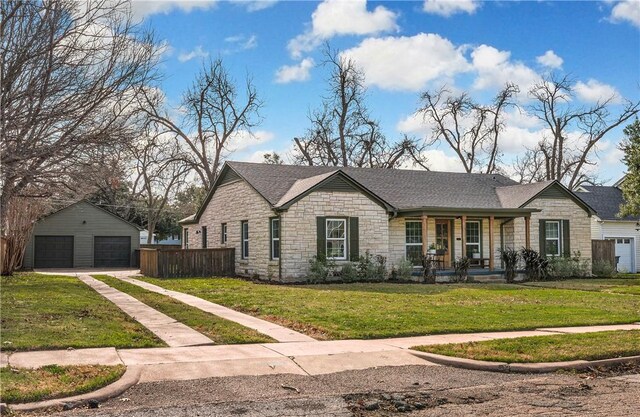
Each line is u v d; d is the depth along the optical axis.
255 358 8.99
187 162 45.72
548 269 26.03
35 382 7.25
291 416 6.47
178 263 25.92
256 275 24.70
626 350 9.61
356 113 47.59
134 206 48.22
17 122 14.34
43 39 14.41
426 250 24.17
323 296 17.06
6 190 15.66
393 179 28.38
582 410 6.76
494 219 27.33
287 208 22.77
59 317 12.08
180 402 6.91
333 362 8.88
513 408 6.84
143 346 9.71
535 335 10.91
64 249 37.88
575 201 27.89
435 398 7.25
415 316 12.93
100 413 6.47
